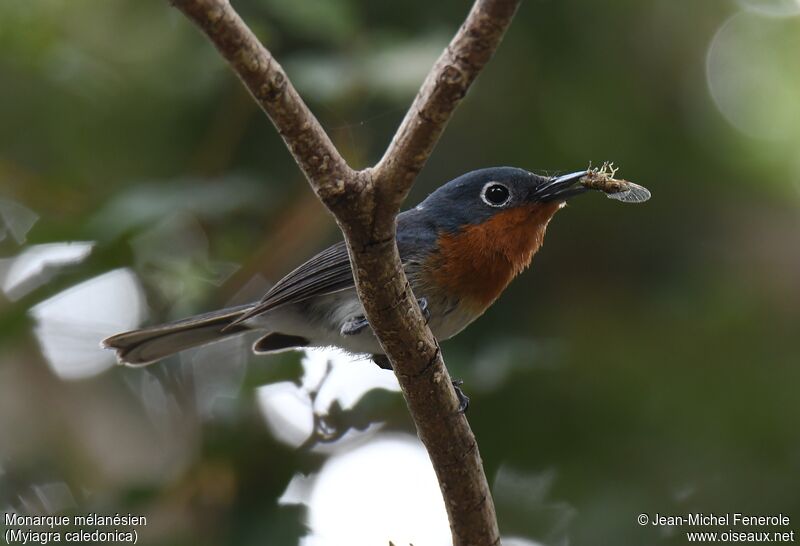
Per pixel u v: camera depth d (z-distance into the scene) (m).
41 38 12.03
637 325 13.06
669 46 13.17
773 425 12.36
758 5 13.70
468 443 7.24
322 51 12.07
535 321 12.97
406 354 6.88
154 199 10.38
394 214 6.24
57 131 12.89
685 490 12.00
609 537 11.56
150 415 12.27
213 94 12.61
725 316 13.24
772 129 13.79
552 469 11.87
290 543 10.54
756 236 13.62
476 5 5.64
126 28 12.86
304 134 5.91
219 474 10.82
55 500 11.52
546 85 12.77
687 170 13.32
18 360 11.98
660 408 12.28
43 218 10.33
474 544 7.52
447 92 5.77
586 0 12.74
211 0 5.34
